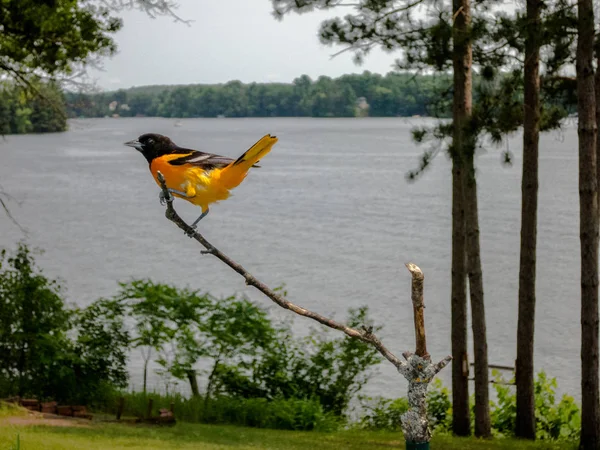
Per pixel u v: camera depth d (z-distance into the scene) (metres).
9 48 19.22
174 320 17.95
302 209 72.50
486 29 14.27
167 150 4.88
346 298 34.69
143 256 46.56
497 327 30.05
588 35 14.19
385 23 15.28
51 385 17.00
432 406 18.67
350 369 18.34
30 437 13.04
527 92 15.64
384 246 50.06
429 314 31.42
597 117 15.59
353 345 18.39
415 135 15.76
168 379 19.14
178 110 146.75
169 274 40.66
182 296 18.30
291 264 43.78
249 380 18.33
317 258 45.69
